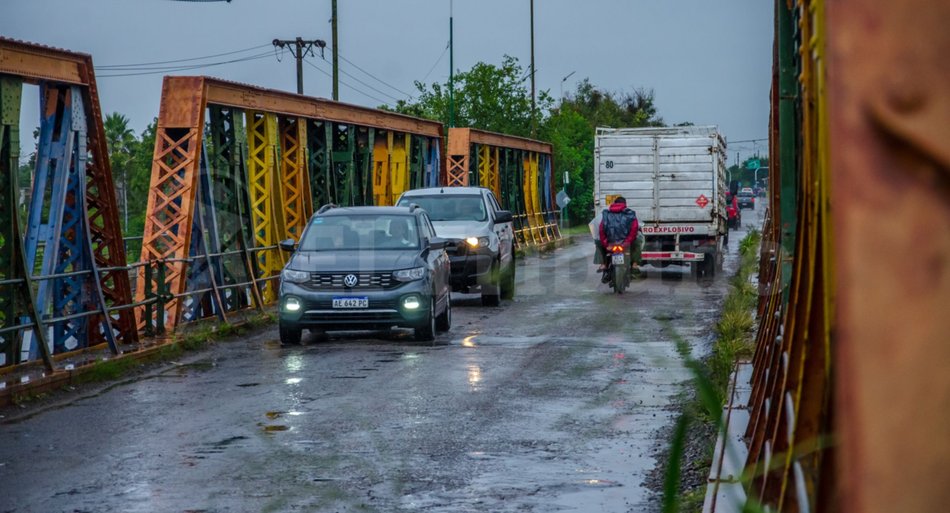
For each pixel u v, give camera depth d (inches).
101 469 293.4
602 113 4030.5
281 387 444.5
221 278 724.0
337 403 400.2
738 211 2410.2
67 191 540.1
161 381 474.9
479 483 271.3
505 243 872.3
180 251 649.0
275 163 856.9
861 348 32.7
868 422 32.4
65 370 465.1
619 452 310.3
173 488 267.9
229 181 766.5
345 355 551.5
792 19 238.4
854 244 33.0
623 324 671.8
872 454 32.4
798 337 140.9
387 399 408.5
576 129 3110.2
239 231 759.1
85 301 540.7
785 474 124.9
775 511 131.2
